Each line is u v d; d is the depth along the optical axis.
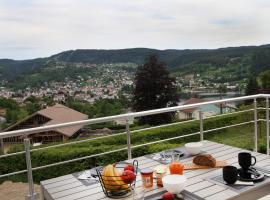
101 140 9.75
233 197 1.74
